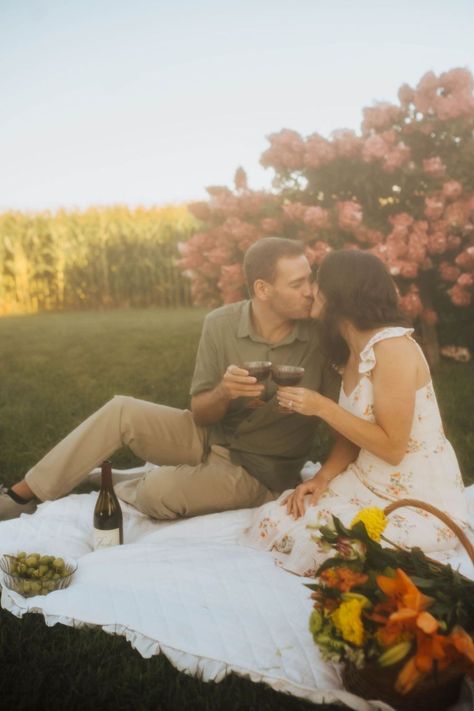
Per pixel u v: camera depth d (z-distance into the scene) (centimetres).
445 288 774
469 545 226
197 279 822
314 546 282
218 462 358
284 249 329
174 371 840
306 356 346
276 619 255
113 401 365
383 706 212
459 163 741
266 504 324
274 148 753
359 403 287
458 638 194
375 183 752
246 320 348
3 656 249
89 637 254
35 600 266
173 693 232
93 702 229
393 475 289
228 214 766
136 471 422
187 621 253
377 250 699
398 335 276
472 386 674
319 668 233
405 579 198
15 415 637
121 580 277
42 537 327
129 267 1902
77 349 1048
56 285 1955
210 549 304
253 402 328
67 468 361
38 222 1939
